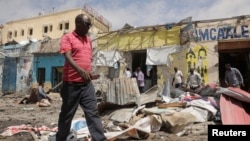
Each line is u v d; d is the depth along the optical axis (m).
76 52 3.82
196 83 11.98
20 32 48.72
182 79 14.16
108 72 19.91
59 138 3.90
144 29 18.98
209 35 16.80
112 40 20.12
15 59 26.33
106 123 6.66
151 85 18.55
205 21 16.92
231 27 16.30
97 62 20.28
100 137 3.77
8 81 26.52
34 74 25.08
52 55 24.44
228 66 11.44
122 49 19.72
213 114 6.75
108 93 7.89
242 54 17.33
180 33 17.70
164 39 18.27
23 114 10.16
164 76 17.97
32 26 47.66
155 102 8.29
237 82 11.26
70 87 3.81
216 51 16.56
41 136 5.16
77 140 4.57
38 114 10.16
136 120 6.59
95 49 20.61
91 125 3.80
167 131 6.04
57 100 17.73
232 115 6.11
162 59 18.05
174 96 9.52
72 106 3.85
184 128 5.90
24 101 16.31
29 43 25.66
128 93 7.65
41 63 24.94
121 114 7.11
